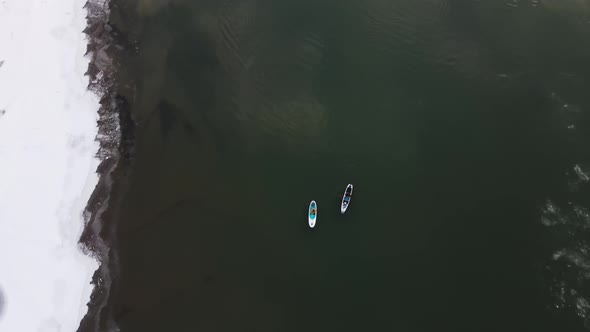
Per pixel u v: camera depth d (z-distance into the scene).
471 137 60.91
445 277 51.41
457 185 57.28
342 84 66.06
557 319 48.44
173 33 71.75
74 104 65.81
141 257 54.38
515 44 69.44
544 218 54.53
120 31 72.25
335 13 73.12
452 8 73.62
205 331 49.59
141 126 63.59
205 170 59.84
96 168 60.75
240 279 52.34
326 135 61.72
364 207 55.81
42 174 60.47
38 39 71.75
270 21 72.38
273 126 62.69
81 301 51.94
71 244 55.56
